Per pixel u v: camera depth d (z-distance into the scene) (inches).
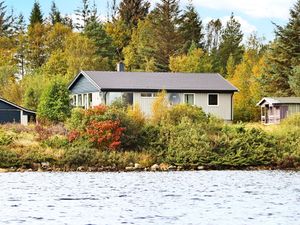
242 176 2089.1
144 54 5344.5
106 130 2429.9
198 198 1493.6
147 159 2389.3
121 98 3213.6
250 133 2551.7
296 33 4057.6
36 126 2573.8
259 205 1370.6
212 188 1707.7
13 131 2581.2
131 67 5305.1
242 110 3826.3
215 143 2479.1
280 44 4072.3
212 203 1405.0
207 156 2434.8
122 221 1172.5
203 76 3496.6
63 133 2536.9
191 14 5856.3
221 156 2455.7
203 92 3316.9
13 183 1834.4
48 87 3053.6
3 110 3137.3
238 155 2458.2
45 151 2353.6
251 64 4795.8
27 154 2315.5
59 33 5615.2
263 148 2491.4
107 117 2461.9
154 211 1290.6
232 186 1756.9
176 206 1359.5
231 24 6072.8
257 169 2427.4
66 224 1142.3
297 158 2484.0
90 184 1815.9
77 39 5012.3
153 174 2177.7
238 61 5748.0
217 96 3341.5
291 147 2532.0
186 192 1614.2
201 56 4854.8
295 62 4013.3
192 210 1301.7
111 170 2322.8
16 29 6230.3
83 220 1184.2
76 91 3644.2
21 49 5585.6
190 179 1977.1
